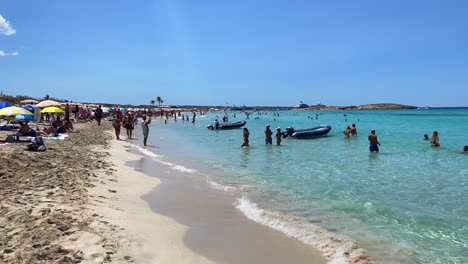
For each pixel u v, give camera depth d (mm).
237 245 6219
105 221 6559
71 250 5027
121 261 4965
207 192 10086
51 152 13852
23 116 18047
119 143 22172
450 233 6926
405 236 6781
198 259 5547
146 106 157500
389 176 12586
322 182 11586
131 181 10977
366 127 41375
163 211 8070
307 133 28016
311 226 7301
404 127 40750
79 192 8500
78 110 45938
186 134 33656
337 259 5723
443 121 53969
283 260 5652
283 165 15031
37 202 7148
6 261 4531
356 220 7719
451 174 12922
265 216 7918
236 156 17906
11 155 11320
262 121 64938
